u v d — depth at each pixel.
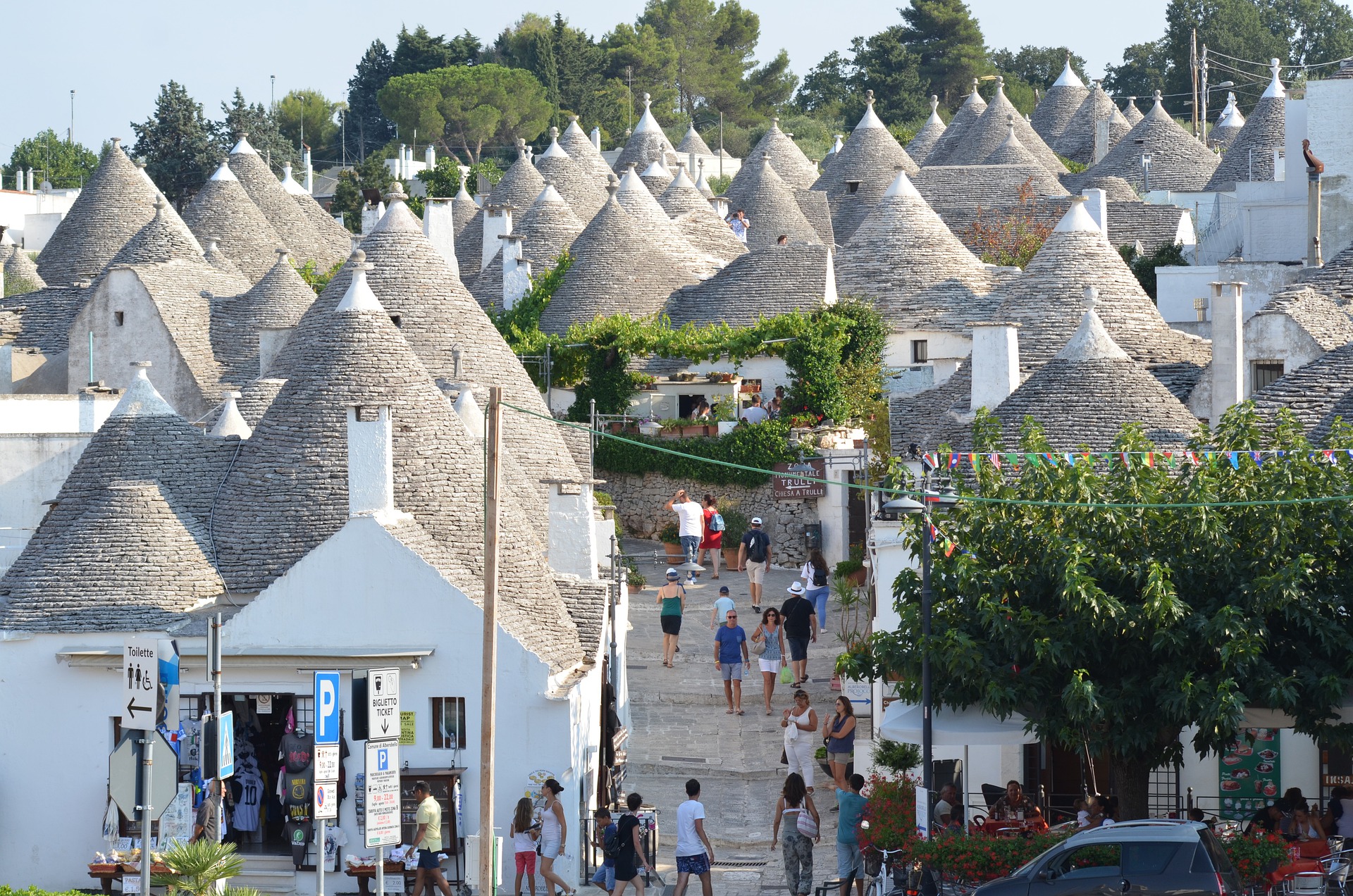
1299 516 39.59
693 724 55.31
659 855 45.62
